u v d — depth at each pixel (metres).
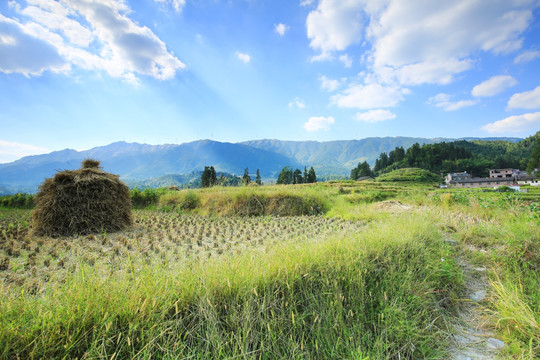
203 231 6.44
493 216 7.92
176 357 1.97
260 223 7.73
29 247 4.57
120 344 1.99
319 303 2.80
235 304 2.50
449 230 6.59
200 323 2.29
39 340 1.82
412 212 8.34
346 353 2.45
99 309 2.10
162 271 2.92
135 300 2.21
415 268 3.82
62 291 2.35
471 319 3.39
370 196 17.11
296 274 2.91
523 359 2.59
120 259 3.95
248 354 2.17
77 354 1.91
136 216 9.16
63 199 6.12
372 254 3.79
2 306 2.00
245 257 3.34
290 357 2.30
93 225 6.24
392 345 2.63
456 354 2.76
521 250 4.61
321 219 8.42
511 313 3.10
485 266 4.66
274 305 2.61
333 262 3.28
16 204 15.73
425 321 3.01
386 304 2.97
